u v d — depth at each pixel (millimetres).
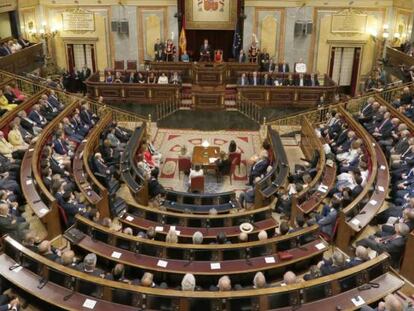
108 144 14586
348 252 9406
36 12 22422
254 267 8062
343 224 9406
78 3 22266
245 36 22359
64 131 14664
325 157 13211
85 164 12266
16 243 7414
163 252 8289
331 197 11414
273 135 15711
